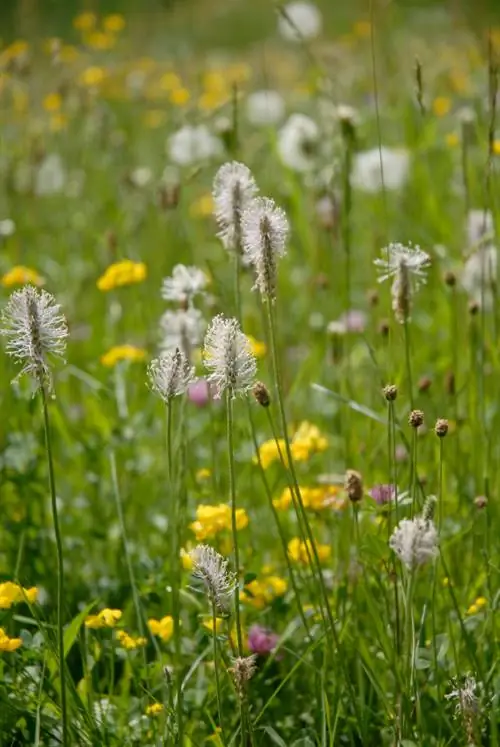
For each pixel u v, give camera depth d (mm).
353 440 1912
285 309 2264
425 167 2293
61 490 1958
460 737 1642
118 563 1840
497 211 1951
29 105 2895
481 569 1757
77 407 2096
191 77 3230
